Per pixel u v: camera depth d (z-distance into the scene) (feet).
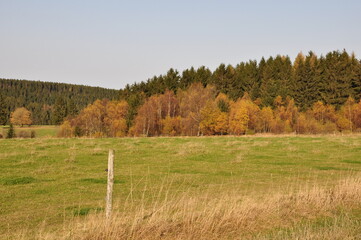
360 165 66.64
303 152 84.64
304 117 255.91
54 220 30.25
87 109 300.20
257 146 95.20
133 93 361.30
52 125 531.09
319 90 311.88
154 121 271.90
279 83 315.99
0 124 517.55
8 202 36.94
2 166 58.03
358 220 28.94
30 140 99.76
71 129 276.82
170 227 26.05
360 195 37.11
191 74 386.93
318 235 23.80
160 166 63.00
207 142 104.88
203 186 46.21
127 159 70.23
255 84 331.77
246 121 231.30
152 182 48.93
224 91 347.56
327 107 280.10
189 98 264.52
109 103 320.70
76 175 53.21
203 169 60.49
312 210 32.22
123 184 47.34
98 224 25.17
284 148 90.53
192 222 27.17
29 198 38.91
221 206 30.86
